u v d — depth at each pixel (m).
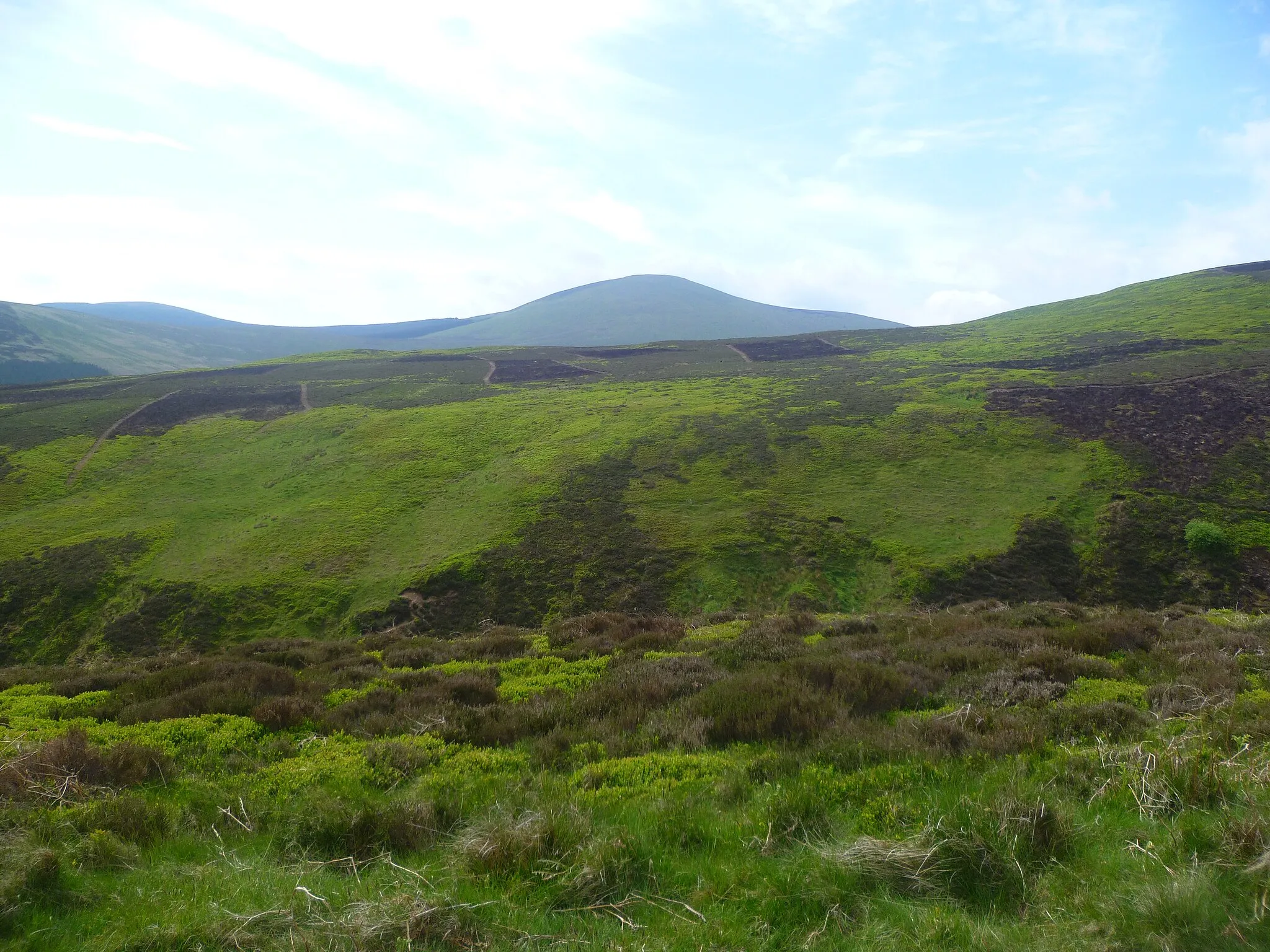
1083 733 8.91
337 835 6.93
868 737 8.78
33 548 55.25
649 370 136.25
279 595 48.00
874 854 5.59
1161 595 43.12
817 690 11.34
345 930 5.15
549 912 5.42
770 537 52.25
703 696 11.39
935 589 44.34
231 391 111.75
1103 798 6.65
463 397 108.12
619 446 74.31
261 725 12.12
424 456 75.62
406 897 5.48
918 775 7.53
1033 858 5.57
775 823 6.45
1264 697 10.20
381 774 9.38
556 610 44.91
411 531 57.28
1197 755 7.14
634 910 5.36
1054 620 19.36
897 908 5.12
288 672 15.45
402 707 12.77
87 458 76.38
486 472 70.25
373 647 22.89
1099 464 60.03
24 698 15.09
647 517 56.97
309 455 77.38
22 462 73.56
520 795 7.75
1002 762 7.80
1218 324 116.06
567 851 6.06
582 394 106.25
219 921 5.30
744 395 98.06
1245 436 63.22
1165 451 61.59
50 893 5.79
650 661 15.40
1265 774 6.60
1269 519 49.88
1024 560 46.94
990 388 87.06
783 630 19.77
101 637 44.22
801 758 8.55
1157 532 48.94
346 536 56.44
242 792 8.80
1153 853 5.50
